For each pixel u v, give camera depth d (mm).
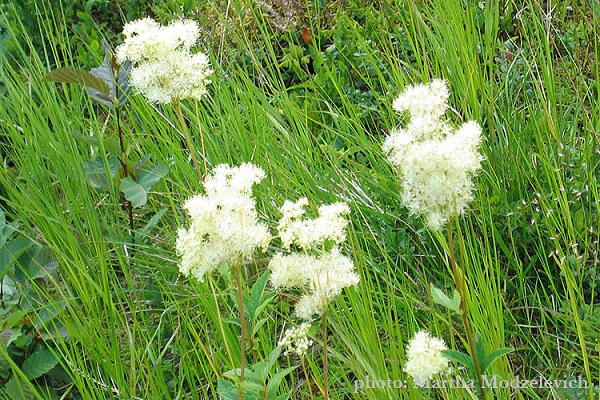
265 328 1452
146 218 1685
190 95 1319
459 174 1051
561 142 1556
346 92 1893
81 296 1437
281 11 2146
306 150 1644
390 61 1711
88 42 2180
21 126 1777
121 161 1606
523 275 1479
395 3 2008
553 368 1369
